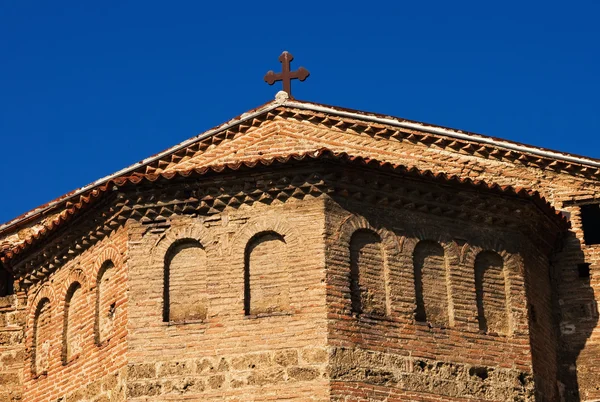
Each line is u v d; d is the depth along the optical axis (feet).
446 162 115.85
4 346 118.93
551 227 112.57
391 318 101.71
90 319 107.86
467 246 107.34
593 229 122.93
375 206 104.73
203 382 99.50
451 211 107.24
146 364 100.83
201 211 104.73
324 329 98.73
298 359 98.37
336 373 97.66
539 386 106.11
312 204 102.89
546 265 114.42
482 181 106.63
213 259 103.19
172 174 103.35
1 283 124.47
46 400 110.52
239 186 103.86
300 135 115.14
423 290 104.53
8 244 125.90
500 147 116.37
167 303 103.09
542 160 116.57
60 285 113.29
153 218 105.40
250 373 98.89
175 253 104.47
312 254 101.30
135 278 103.86
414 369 100.78
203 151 115.44
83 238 110.11
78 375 107.34
